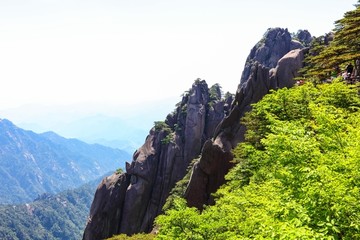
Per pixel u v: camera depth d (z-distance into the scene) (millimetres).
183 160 90562
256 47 122750
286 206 11516
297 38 126250
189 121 94500
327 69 42406
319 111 17500
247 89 73312
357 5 45688
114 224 86688
